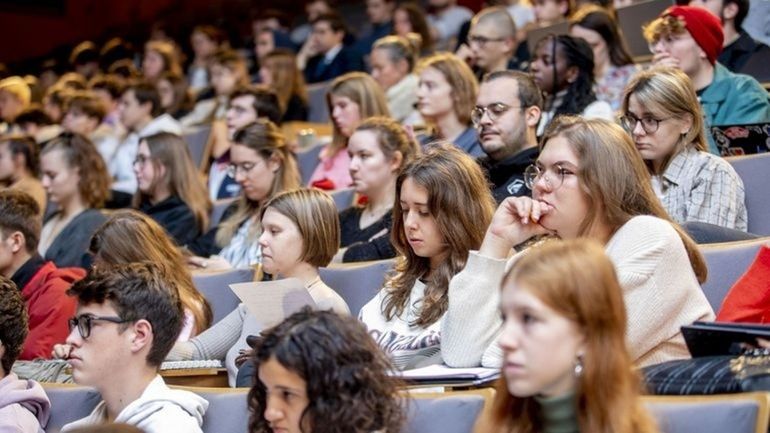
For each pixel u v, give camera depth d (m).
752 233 5.32
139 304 4.09
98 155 7.79
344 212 6.32
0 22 16.41
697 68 6.35
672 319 3.86
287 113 9.71
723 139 5.74
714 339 3.51
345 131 7.53
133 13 16.38
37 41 16.48
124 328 4.08
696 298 3.91
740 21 6.98
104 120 11.27
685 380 3.39
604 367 2.91
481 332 4.09
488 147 5.97
